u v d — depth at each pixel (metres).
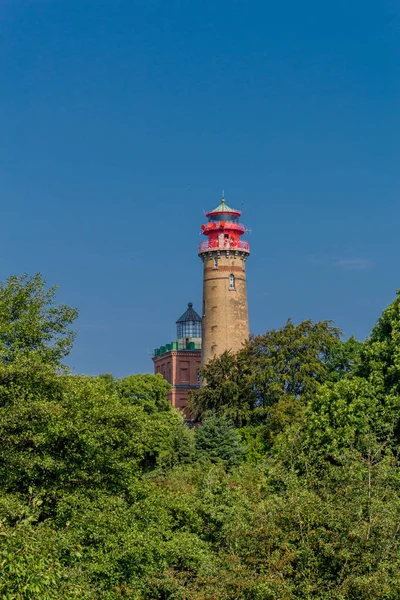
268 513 35.97
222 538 46.06
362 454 48.25
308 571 33.03
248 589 32.34
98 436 44.22
